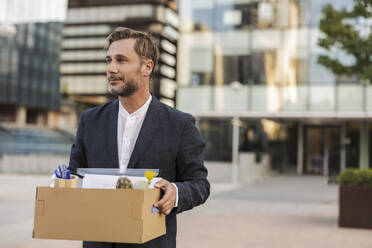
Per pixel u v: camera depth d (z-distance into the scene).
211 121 20.36
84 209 1.48
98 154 1.86
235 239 6.17
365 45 7.33
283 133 21.92
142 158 1.79
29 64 51.88
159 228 1.58
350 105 19.06
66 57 53.81
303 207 10.05
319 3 19.62
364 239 6.33
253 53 19.89
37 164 19.73
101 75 53.28
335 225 7.53
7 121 50.75
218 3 20.16
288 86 19.61
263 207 9.94
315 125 21.62
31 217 7.89
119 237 1.45
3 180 15.80
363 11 7.49
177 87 20.30
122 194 1.45
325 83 19.31
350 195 7.29
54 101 55.25
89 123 1.94
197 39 20.23
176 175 1.90
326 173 21.36
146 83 1.84
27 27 51.56
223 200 11.13
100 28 51.12
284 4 19.86
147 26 33.56
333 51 18.77
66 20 52.91
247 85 19.78
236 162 17.52
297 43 19.67
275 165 21.84
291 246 5.76
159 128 1.84
